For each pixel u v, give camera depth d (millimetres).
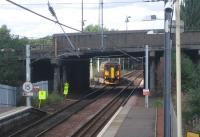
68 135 32781
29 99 41594
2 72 52531
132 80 96000
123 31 56594
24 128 34844
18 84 52938
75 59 60719
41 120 39094
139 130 33469
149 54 56281
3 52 54062
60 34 57344
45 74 64312
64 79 61188
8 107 43812
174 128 30656
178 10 19062
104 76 83562
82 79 71938
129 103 52969
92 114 44250
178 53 19219
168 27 22422
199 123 33250
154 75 58000
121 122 37594
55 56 55219
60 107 48938
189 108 36438
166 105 22969
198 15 79688
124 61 150750
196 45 55531
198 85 41219
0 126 33000
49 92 58812
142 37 56438
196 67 53562
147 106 47875
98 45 56906
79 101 54562
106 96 61906
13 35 58188
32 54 57062
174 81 51875
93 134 32781
